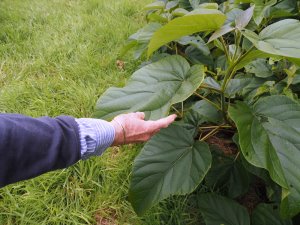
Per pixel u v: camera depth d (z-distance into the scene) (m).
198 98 1.93
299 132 1.14
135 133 1.13
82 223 1.61
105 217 1.63
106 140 1.06
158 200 1.27
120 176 1.79
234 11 1.78
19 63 2.74
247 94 1.70
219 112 1.47
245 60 1.19
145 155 1.34
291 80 1.53
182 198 1.64
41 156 0.92
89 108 2.25
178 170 1.31
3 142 0.86
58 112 2.21
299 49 1.01
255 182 1.73
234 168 1.56
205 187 1.65
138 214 1.29
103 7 3.60
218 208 1.42
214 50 2.18
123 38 3.02
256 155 1.09
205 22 1.10
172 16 2.04
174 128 1.39
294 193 1.07
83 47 2.85
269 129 1.16
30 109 2.26
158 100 1.19
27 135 0.89
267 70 1.75
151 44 1.25
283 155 1.11
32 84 2.47
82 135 1.00
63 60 2.72
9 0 3.80
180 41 2.04
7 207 1.65
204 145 1.35
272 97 1.24
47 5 3.68
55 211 1.62
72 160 0.99
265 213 1.39
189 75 1.22
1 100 2.29
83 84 2.44
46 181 1.74
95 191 1.73
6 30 3.15
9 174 0.90
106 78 2.51
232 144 1.88
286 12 1.84
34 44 2.96
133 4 3.66
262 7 1.76
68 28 3.18
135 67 2.63
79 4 3.74
